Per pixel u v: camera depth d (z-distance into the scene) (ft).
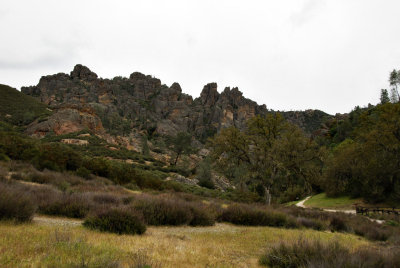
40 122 269.03
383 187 124.06
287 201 176.35
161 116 563.07
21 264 11.50
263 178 84.79
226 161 88.94
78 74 644.27
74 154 97.60
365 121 151.43
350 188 146.00
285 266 16.71
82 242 16.08
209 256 17.99
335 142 293.43
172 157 299.79
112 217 23.26
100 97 558.15
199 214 35.12
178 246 19.69
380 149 123.75
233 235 28.50
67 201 31.37
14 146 88.22
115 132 352.49
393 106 124.67
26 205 23.21
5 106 320.29
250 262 18.07
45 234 18.03
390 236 38.22
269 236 29.14
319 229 41.47
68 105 279.08
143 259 13.02
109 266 11.94
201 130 541.34
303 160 84.99
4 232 17.52
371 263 14.17
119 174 100.42
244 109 610.24
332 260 14.55
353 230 42.37
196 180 195.00
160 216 31.17
